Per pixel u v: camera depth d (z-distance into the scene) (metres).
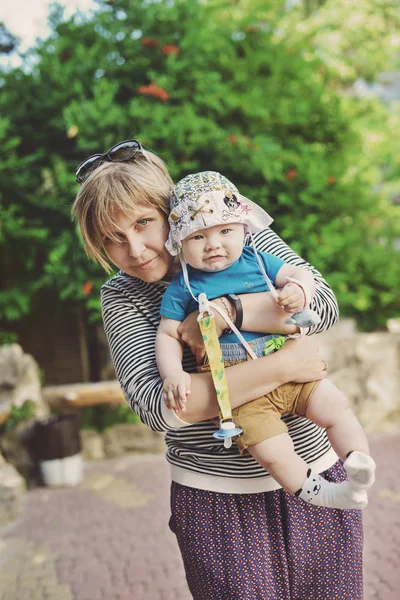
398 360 7.30
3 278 6.91
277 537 1.76
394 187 8.63
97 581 4.00
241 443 1.62
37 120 6.69
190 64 6.60
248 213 1.66
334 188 7.04
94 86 6.30
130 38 6.66
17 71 6.66
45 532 4.86
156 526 4.84
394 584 3.73
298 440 1.77
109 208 1.67
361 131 8.00
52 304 7.31
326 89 7.53
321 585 1.78
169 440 1.86
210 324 1.58
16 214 6.66
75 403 6.48
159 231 1.71
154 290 1.85
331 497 1.49
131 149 1.77
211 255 1.62
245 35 7.14
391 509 4.86
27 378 6.34
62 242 6.36
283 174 6.77
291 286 1.57
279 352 1.63
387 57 9.12
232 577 1.72
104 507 5.32
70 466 5.92
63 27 6.73
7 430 6.07
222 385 1.57
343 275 6.99
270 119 6.88
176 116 6.28
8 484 5.20
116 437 6.78
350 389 7.04
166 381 1.58
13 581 4.07
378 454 6.29
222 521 1.75
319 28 8.52
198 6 6.81
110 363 7.42
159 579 3.98
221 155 6.55
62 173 6.21
